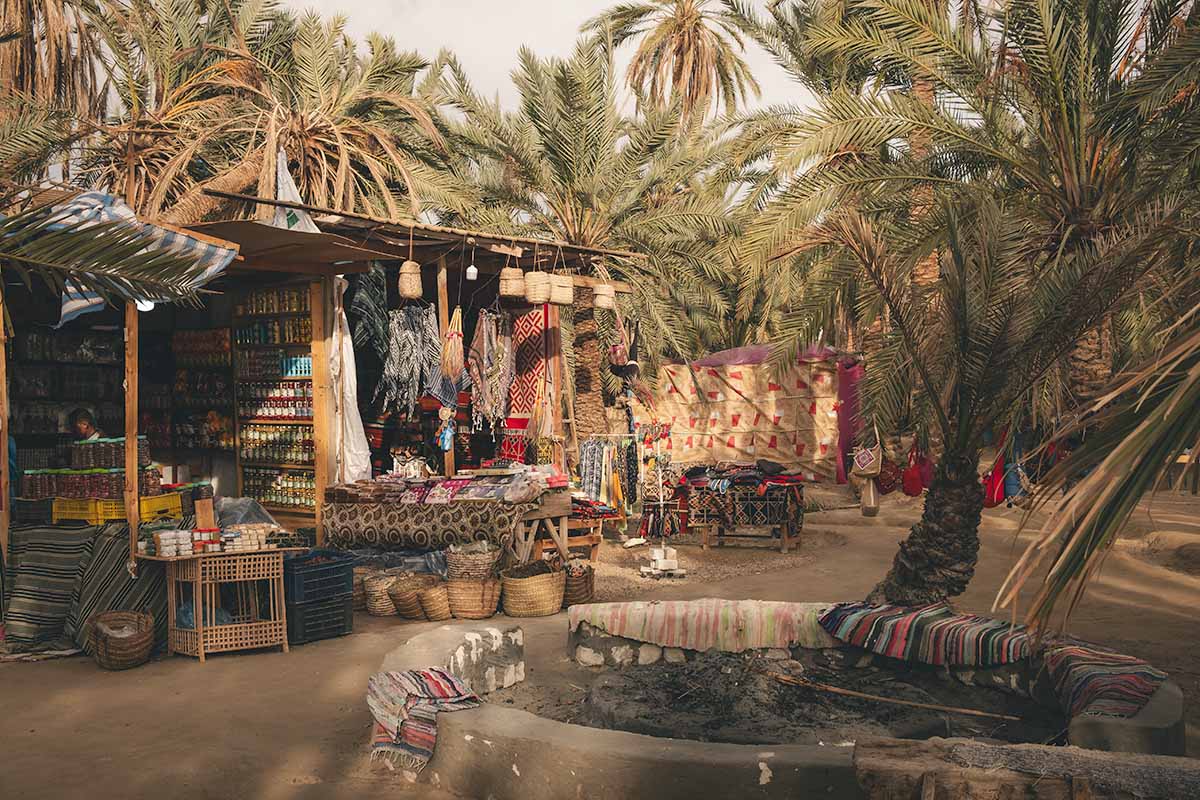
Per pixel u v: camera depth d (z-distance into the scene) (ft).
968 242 21.33
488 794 14.39
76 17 66.39
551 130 60.59
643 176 65.21
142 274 15.30
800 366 66.08
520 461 43.06
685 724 16.49
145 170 66.54
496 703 19.70
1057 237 35.24
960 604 29.99
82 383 33.94
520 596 28.71
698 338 83.87
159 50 69.56
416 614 28.50
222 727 18.29
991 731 17.70
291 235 30.89
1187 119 29.50
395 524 32.96
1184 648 23.82
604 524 49.85
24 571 25.90
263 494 37.06
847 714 17.29
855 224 22.45
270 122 46.01
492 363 40.91
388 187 70.59
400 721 15.87
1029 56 34.40
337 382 36.01
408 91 75.41
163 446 38.37
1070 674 16.67
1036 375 21.15
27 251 14.51
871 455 51.34
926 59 36.58
